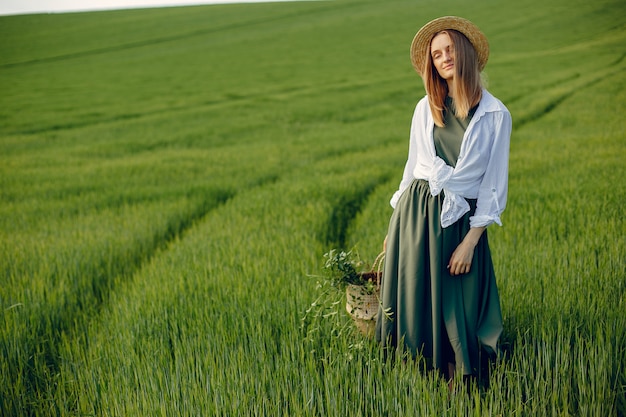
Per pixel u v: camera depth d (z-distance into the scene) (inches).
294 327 157.8
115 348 158.4
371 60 1362.0
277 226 283.7
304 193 364.5
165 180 444.8
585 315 150.6
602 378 121.6
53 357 160.4
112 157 589.6
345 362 134.3
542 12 1726.1
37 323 179.6
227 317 169.3
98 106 984.9
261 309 171.9
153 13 2272.4
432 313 131.6
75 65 1469.0
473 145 126.8
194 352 149.6
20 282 215.8
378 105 895.1
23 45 1768.0
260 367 140.1
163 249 271.3
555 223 251.0
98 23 2106.3
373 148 570.3
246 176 446.3
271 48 1592.0
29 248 268.2
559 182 340.2
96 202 374.0
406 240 135.0
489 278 132.3
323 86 1095.6
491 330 129.4
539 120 667.4
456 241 130.3
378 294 148.1
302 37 1706.4
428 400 119.8
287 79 1196.5
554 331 141.9
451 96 132.3
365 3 2223.2
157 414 124.1
